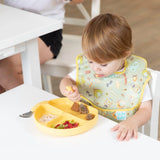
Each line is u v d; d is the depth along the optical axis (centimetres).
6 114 104
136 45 304
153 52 293
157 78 121
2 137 93
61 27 140
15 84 170
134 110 124
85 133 94
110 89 125
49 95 115
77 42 191
